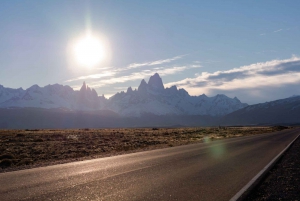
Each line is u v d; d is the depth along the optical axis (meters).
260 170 15.16
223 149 27.38
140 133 73.50
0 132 61.16
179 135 66.38
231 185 11.27
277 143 36.84
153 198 8.94
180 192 9.85
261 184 11.95
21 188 10.17
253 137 54.12
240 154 23.02
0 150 28.91
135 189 10.14
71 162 17.75
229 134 75.69
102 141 43.38
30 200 8.51
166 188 10.41
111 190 9.93
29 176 12.69
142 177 12.52
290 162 19.09
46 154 25.78
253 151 25.73
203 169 15.12
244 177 13.06
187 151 25.12
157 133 74.69
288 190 11.05
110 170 14.41
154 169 14.84
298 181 12.81
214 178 12.64
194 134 73.88
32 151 28.42
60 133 64.88
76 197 8.92
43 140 42.94
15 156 24.08
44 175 12.94
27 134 56.25
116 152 26.20
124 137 55.22
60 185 10.71
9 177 12.45
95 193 9.47
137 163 17.11
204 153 23.39
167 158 19.73
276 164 17.80
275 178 13.47
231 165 16.78
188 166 16.08
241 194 9.80
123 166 15.85
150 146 34.38
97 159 19.28
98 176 12.68
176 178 12.42
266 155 22.59
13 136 50.66
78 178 12.19
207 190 10.30
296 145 33.62
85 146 34.41
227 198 9.27
